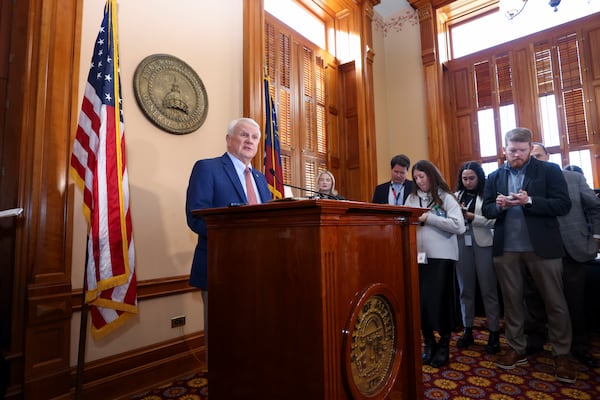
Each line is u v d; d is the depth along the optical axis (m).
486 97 4.67
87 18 2.05
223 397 1.07
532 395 1.78
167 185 2.36
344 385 0.92
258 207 0.97
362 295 0.99
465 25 5.06
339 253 0.95
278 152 3.05
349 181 4.63
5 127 1.84
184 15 2.58
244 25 3.01
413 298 1.25
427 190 2.22
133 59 2.25
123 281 1.80
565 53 4.17
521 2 2.88
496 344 2.41
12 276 1.72
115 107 1.88
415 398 1.20
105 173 1.80
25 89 1.79
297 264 0.92
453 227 2.05
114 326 1.84
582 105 4.02
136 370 2.04
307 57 4.31
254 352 1.00
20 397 1.63
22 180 1.74
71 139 1.88
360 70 4.60
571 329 1.99
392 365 1.12
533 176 2.11
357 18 4.70
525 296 2.46
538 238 2.01
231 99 2.86
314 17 4.69
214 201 1.72
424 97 4.87
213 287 1.12
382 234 1.15
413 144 4.93
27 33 1.82
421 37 4.92
